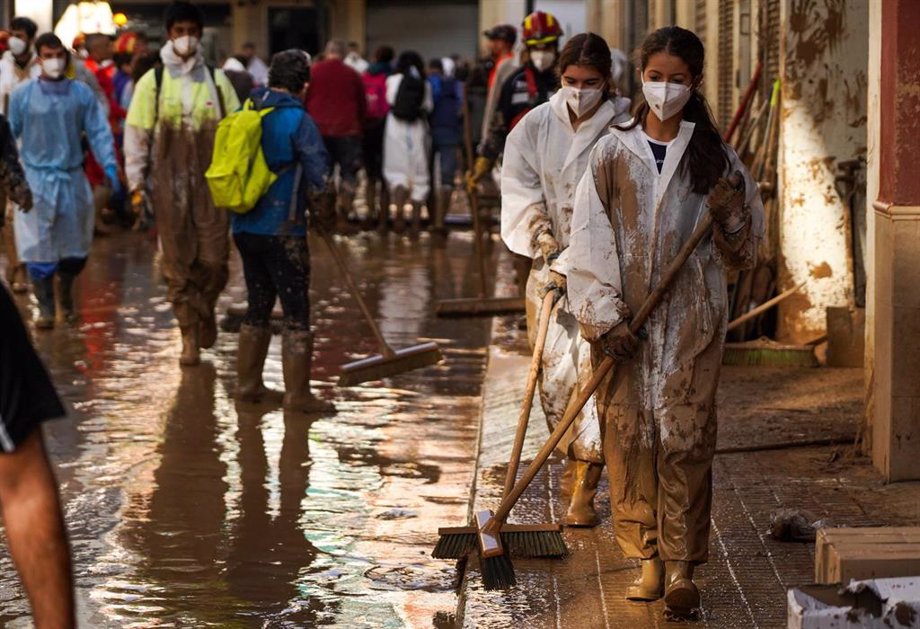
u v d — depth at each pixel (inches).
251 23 2797.7
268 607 397.1
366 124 1339.8
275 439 584.1
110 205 1337.4
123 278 1024.2
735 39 808.3
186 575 422.3
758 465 498.0
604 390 355.9
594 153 351.6
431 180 1339.8
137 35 1349.7
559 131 442.0
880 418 484.4
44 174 799.1
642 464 354.3
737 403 586.6
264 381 700.7
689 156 346.3
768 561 399.5
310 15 2805.1
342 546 450.3
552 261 434.0
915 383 468.1
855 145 661.9
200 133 696.4
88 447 566.6
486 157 768.9
